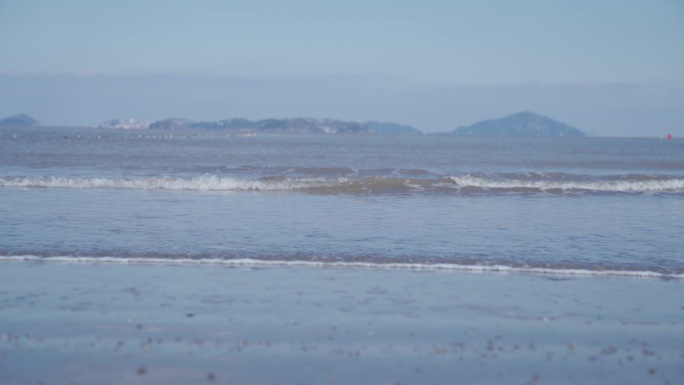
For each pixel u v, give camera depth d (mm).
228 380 13656
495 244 28344
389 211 38938
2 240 27344
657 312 19000
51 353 15016
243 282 21516
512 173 68688
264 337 16250
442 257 25406
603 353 15664
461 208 41031
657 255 26500
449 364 14773
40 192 46500
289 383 13562
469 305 19359
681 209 42094
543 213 39156
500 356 15336
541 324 17750
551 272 23641
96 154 106312
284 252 25859
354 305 19125
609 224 34875
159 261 24219
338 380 13758
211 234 29609
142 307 18516
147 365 14391
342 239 28875
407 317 18094
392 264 24312
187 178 59094
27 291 19969
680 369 14734
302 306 18922
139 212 36625
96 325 16938
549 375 14289
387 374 14125
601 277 23172
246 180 53844
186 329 16750
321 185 52312
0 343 15617
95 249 25797
